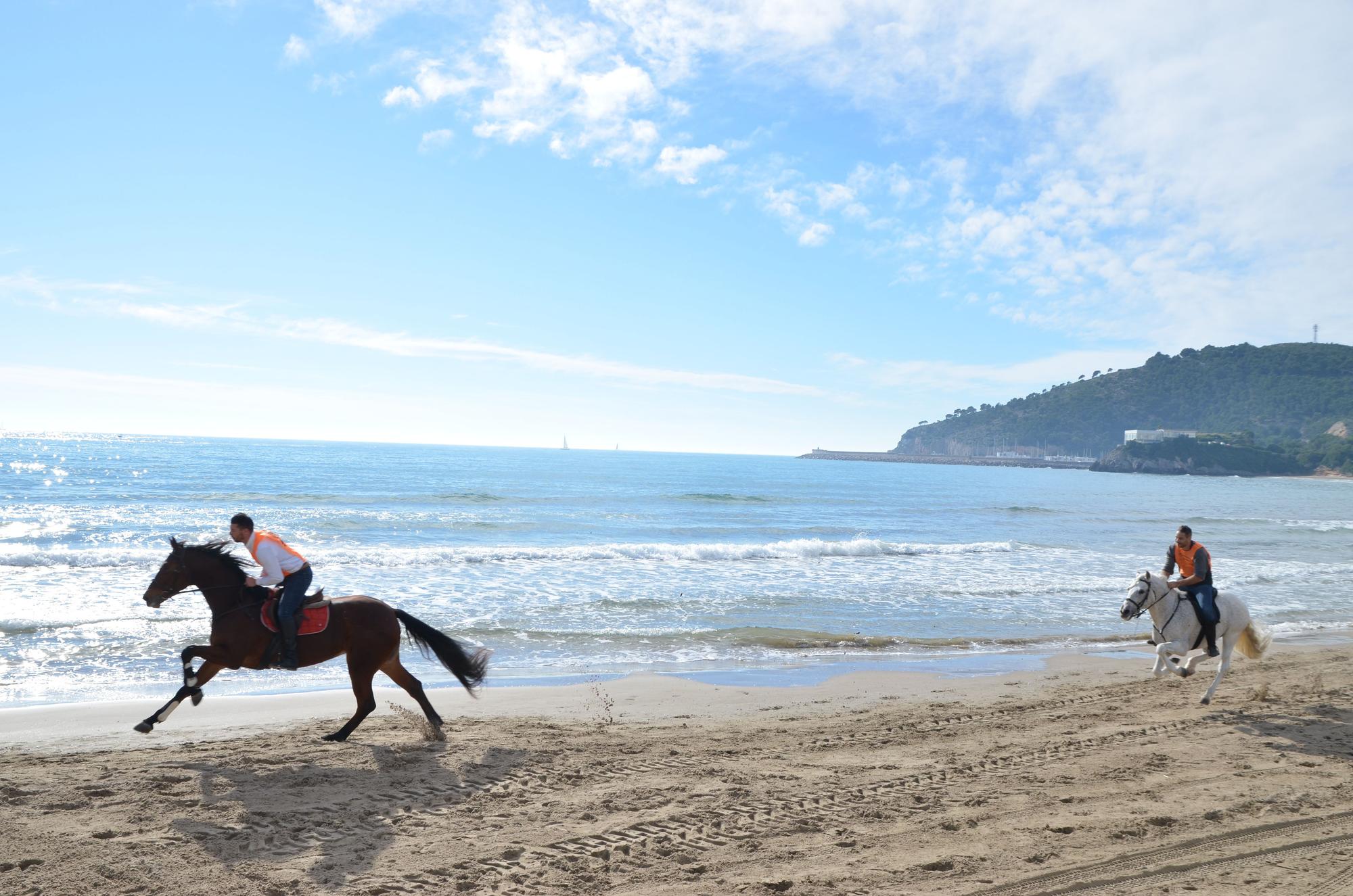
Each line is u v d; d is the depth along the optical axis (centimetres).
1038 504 7200
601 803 646
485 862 539
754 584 2209
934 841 590
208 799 635
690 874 530
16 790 639
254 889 493
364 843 563
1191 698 1078
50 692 1073
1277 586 2388
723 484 9369
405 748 782
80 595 1755
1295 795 687
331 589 1891
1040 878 531
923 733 895
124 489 5456
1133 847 582
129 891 485
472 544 3048
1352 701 1047
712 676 1256
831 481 11262
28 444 15800
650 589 2075
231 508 4206
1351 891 520
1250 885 529
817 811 643
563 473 10494
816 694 1134
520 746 797
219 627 764
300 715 968
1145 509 6800
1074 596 2131
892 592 2138
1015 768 762
